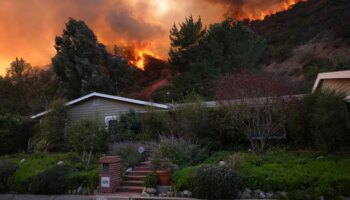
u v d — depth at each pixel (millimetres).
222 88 15898
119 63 46125
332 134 13188
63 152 20297
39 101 38188
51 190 12773
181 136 16172
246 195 10492
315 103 14516
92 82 38812
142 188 12375
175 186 11438
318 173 10297
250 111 14625
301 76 39906
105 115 22797
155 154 13562
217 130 16781
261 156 13195
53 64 40750
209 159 13836
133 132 19750
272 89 14422
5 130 21828
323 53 44969
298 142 15578
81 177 12875
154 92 41344
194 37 35344
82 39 41406
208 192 10555
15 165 14898
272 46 52906
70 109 23828
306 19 58531
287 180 10172
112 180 12398
